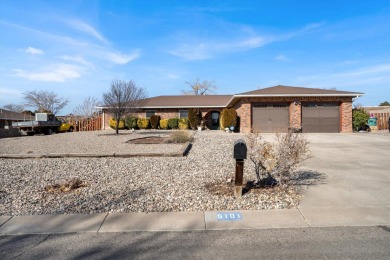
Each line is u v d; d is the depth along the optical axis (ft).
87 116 137.28
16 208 16.78
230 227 14.01
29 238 13.09
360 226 13.92
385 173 24.30
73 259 11.13
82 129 103.65
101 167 27.40
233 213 15.70
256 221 14.67
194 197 18.15
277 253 11.34
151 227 14.10
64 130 94.02
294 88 77.51
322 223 14.33
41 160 31.58
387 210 15.84
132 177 23.35
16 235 13.42
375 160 30.40
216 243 12.32
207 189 19.79
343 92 70.90
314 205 16.71
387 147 40.68
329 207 16.37
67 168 27.22
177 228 13.96
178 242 12.46
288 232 13.34
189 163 28.71
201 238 12.84
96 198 18.26
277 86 81.87
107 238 12.97
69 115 144.05
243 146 17.84
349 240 12.41
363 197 17.97
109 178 23.13
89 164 28.94
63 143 50.42
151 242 12.51
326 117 71.00
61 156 33.04
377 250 11.47
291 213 15.62
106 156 32.86
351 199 17.63
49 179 23.18
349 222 14.40
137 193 19.08
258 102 71.77
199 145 43.29
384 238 12.56
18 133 82.12
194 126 91.81
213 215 15.47
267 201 17.31
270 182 20.51
